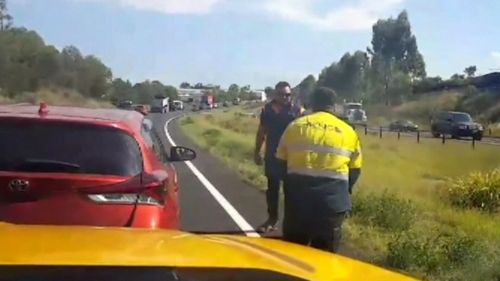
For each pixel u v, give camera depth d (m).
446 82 126.25
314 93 7.12
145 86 158.62
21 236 3.19
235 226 11.60
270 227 11.05
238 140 36.84
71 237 3.21
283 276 3.03
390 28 147.50
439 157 31.84
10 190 5.80
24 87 98.25
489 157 30.97
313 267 3.33
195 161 23.83
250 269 3.00
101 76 118.69
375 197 13.18
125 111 7.30
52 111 6.55
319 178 6.84
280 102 10.70
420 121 96.12
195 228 11.34
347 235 10.38
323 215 6.83
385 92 123.31
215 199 14.69
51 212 5.83
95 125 6.24
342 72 125.88
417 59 147.50
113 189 5.98
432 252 8.83
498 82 114.44
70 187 5.89
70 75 110.69
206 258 3.02
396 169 25.92
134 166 6.19
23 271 2.74
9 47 98.94
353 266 3.51
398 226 11.45
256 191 16.19
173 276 2.83
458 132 51.06
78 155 6.08
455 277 8.23
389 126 72.50
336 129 6.95
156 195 6.17
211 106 138.88
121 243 3.14
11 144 6.02
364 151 34.53
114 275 2.77
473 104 100.25
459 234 10.66
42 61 104.56
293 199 6.91
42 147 6.04
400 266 8.67
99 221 5.88
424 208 14.05
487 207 15.60
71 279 2.72
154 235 3.44
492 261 8.62
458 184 16.89
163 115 89.69
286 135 6.99
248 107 156.00
